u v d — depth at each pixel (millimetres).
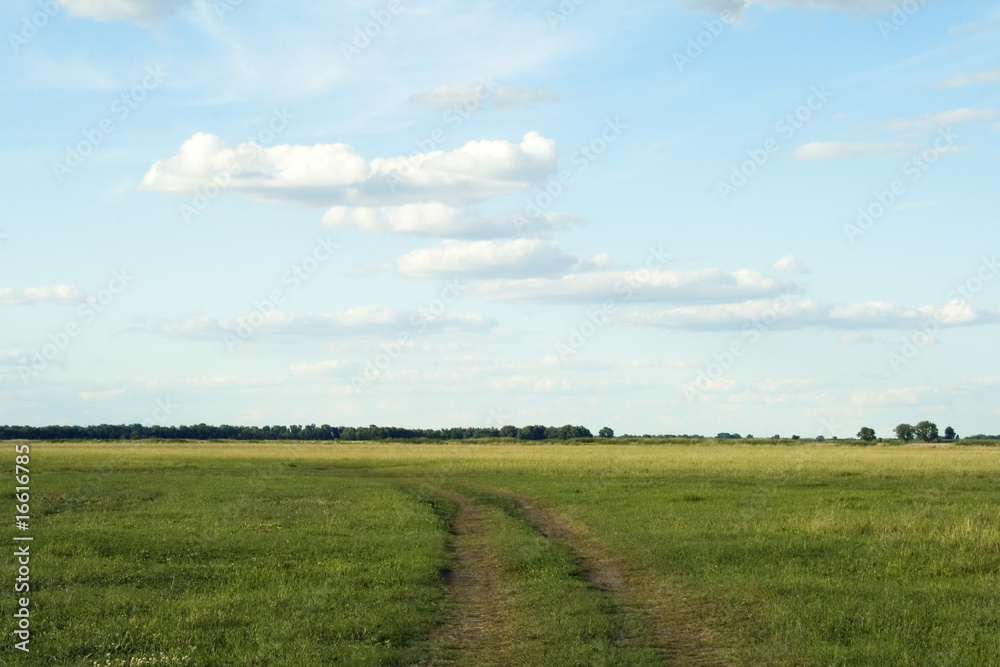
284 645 13727
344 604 16734
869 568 20125
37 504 35781
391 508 34781
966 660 12719
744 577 18906
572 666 12602
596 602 16781
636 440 168125
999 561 20406
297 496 40875
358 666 12641
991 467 60719
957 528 23844
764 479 49812
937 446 145750
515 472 60219
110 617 15625
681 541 23844
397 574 19766
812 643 13766
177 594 17781
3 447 126625
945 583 18391
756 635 14398
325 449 123625
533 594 17703
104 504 36219
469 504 38781
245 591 18062
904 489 42688
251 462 77688
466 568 21688
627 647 13750
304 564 21156
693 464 66750
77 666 12695
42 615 15781
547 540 25031
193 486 47188
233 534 26078
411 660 13172
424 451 111562
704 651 13602
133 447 132125
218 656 13281
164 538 24859
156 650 13734
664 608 16578
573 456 87000
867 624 14828
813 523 26312
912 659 12789
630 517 30250
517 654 13438
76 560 21375
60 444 150000
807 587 17812
